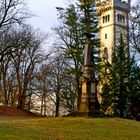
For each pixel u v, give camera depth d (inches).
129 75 1961.1
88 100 1315.2
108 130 999.6
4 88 2330.2
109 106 1952.5
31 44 2236.7
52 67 2380.7
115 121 1136.8
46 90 2402.8
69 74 1881.2
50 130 927.7
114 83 1956.2
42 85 2405.3
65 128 1002.7
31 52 2274.9
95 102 1325.0
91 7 1835.6
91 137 871.7
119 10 4151.1
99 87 2123.5
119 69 1964.8
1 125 891.4
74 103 2213.3
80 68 1804.9
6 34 2034.9
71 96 2118.6
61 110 2352.4
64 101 2319.1
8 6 1865.2
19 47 2066.9
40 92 2437.3
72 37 1828.2
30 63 2277.3
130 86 1945.1
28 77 2273.6
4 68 2283.5
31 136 772.0
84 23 1828.2
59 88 2322.8
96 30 1828.2
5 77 2309.3
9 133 772.6
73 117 1228.5
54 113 2566.4
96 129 1003.3
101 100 2023.9
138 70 1961.1
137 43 1929.1
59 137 814.5
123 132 985.5
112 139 874.1
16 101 2341.3
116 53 2026.3
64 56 1856.5
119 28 4050.2
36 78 2343.8
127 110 1939.0
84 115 1289.4
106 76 1984.5
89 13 1835.6
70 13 1838.1
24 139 728.3
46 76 2377.0
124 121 1167.0
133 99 1932.8
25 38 2111.2
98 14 1870.1
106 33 4097.0
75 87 2044.8
